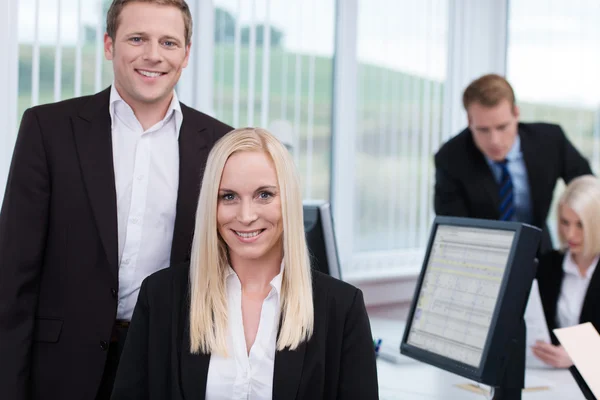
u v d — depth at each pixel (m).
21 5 3.23
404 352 2.20
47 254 2.02
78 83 3.39
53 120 2.03
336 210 4.37
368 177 4.51
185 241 2.08
